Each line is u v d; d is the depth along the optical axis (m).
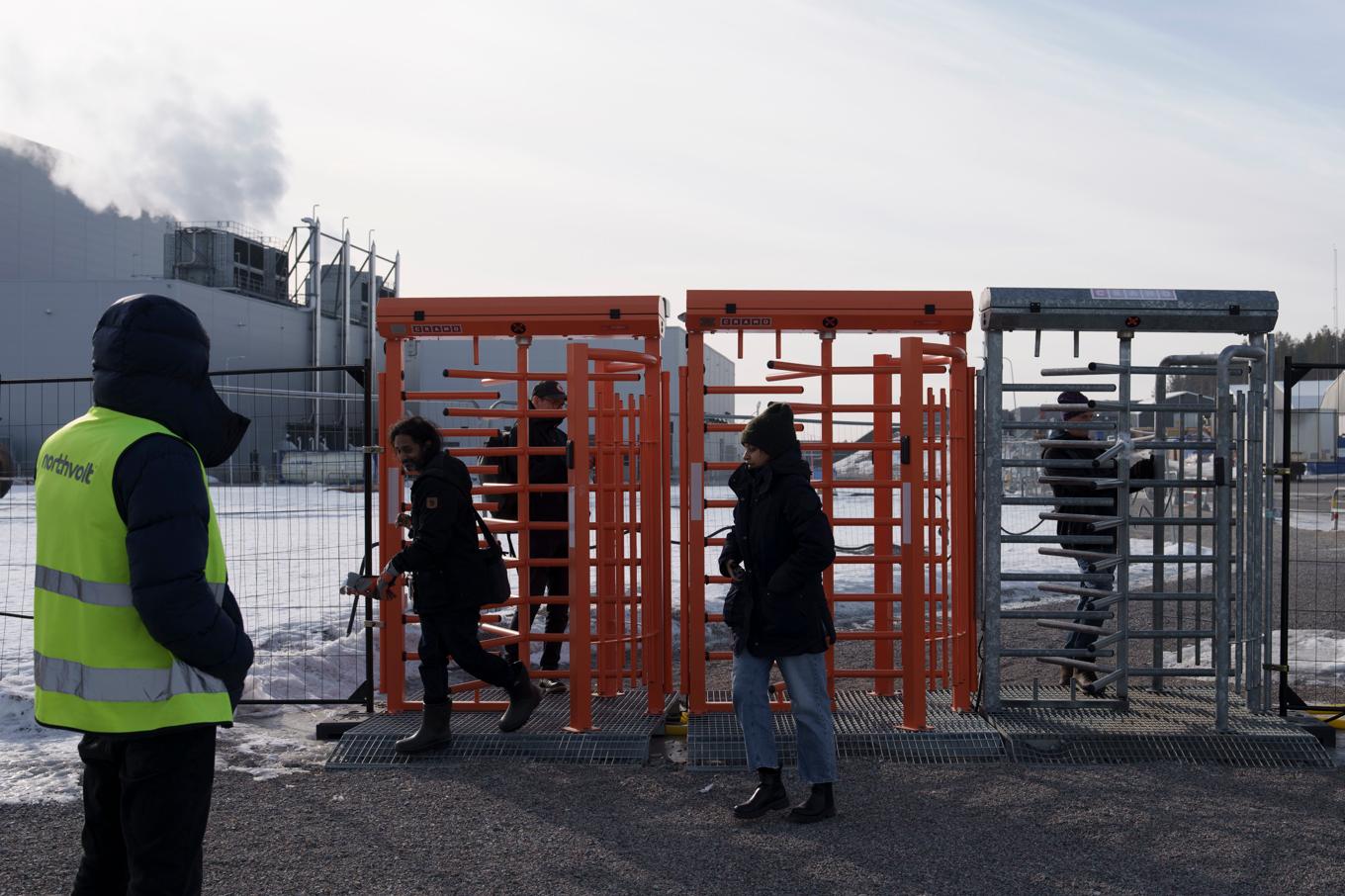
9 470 10.33
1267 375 6.80
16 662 8.23
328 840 4.77
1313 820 5.04
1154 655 7.49
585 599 6.36
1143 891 4.20
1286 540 6.71
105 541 2.87
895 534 7.44
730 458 7.29
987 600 6.70
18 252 58.59
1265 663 6.79
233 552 16.50
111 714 2.87
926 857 4.56
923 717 6.37
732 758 5.98
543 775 5.80
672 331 26.73
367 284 62.69
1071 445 6.57
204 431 3.09
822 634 5.05
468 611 6.04
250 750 6.21
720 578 6.64
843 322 6.71
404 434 5.93
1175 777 5.73
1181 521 6.47
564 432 7.79
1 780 5.45
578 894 4.18
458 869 4.43
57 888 4.20
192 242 57.06
